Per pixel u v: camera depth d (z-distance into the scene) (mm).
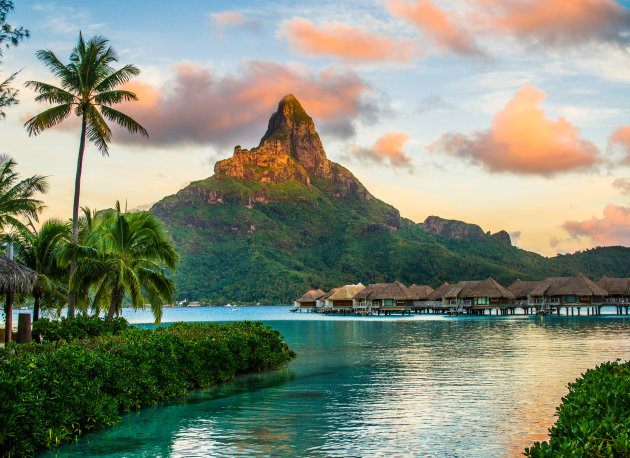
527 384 19953
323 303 147875
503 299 113938
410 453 11273
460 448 11609
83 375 13406
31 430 11078
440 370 24453
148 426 13836
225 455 11258
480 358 29500
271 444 12055
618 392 8828
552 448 6801
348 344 41375
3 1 21078
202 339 20844
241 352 22797
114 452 11531
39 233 35969
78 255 30219
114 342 17094
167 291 31562
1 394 10477
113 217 32844
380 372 24000
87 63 31969
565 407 8891
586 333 51719
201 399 17562
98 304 33094
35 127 30625
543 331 56219
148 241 31047
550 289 107312
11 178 33281
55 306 38938
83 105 32094
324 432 13094
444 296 118500
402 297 119062
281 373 23875
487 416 14641
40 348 15570
